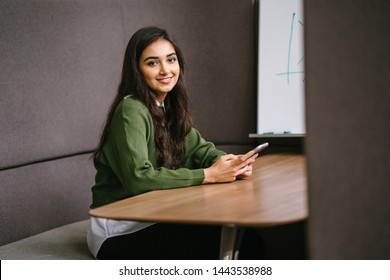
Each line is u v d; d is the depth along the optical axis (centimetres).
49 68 267
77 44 285
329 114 119
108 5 305
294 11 321
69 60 279
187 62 335
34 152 256
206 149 233
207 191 174
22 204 247
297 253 199
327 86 118
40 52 263
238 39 340
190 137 234
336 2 119
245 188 176
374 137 130
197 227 178
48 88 266
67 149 275
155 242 181
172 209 145
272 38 326
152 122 203
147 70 205
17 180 247
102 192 206
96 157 207
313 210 117
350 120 124
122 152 190
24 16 257
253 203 147
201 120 338
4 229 237
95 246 195
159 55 205
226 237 143
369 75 128
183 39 334
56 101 270
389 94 133
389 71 133
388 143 134
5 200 239
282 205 142
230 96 342
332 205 121
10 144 244
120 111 196
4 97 243
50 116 266
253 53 341
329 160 120
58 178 269
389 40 132
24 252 209
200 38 338
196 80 337
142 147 190
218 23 339
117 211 148
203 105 338
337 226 122
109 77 303
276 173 211
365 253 129
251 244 183
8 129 244
